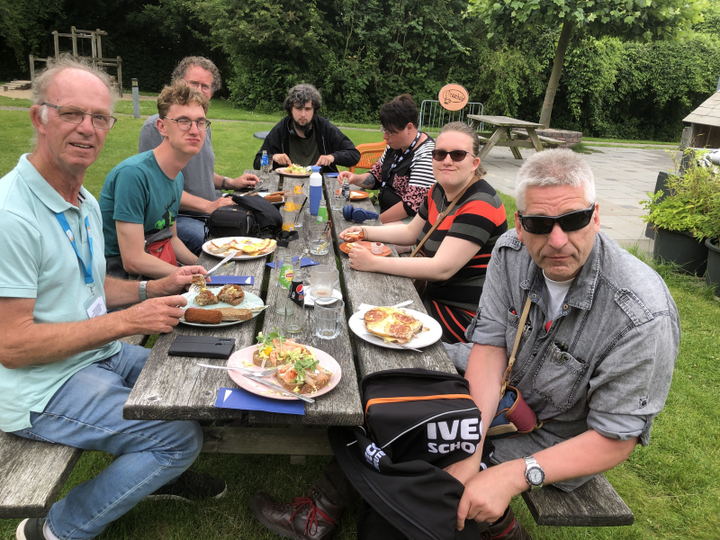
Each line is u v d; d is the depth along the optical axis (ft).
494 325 6.16
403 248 11.54
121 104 54.03
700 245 17.06
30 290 5.09
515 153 41.55
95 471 7.60
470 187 8.94
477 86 69.77
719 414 9.91
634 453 8.73
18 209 5.04
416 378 5.51
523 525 7.18
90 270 5.97
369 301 7.46
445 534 4.75
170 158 8.79
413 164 13.06
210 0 70.74
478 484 4.95
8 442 5.40
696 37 74.90
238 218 9.84
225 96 86.22
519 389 5.94
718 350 12.38
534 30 46.62
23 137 32.17
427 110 69.62
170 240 9.48
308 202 12.99
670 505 7.75
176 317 5.72
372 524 5.29
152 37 87.51
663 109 79.92
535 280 5.66
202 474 7.14
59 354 5.23
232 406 4.86
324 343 6.19
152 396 4.98
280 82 66.85
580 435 5.17
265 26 64.03
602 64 68.18
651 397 4.87
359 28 67.82
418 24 68.23
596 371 5.20
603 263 5.16
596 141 62.49
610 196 29.32
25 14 77.87
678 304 14.90
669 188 18.95
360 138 46.96
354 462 5.19
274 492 7.42
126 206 8.27
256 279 7.93
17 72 82.33
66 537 5.65
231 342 5.92
